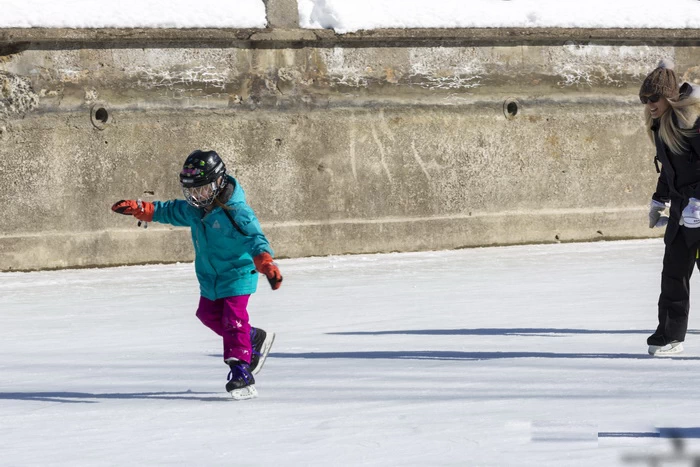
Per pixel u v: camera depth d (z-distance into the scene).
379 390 14.30
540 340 18.97
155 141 37.69
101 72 37.06
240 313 14.41
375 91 40.56
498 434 11.10
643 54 44.59
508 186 42.44
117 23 36.88
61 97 36.59
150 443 11.40
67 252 36.62
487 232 42.06
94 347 19.98
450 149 41.53
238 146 38.75
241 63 38.81
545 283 29.12
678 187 16.72
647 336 19.19
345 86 40.16
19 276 34.81
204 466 10.16
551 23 42.72
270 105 39.16
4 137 35.97
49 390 15.48
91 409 13.77
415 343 19.03
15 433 12.29
